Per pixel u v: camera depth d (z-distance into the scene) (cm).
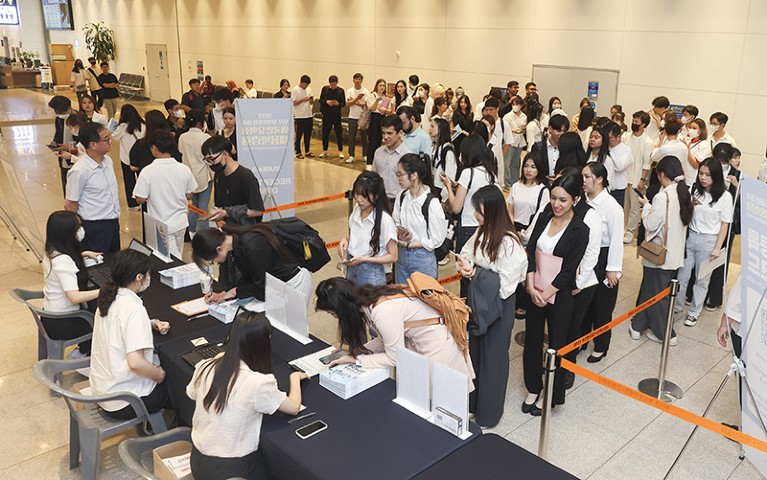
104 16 2558
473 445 263
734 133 881
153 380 335
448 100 1145
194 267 455
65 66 2656
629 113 997
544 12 1090
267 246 378
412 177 438
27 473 356
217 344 348
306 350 346
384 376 312
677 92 934
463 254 386
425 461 250
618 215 429
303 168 1196
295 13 1648
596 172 426
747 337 307
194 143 696
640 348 509
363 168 1205
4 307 573
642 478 353
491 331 370
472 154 497
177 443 300
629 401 431
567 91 1080
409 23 1346
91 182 511
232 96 852
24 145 1384
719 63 881
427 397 282
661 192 480
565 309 389
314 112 1560
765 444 277
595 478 352
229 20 1900
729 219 503
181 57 2178
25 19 2633
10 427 398
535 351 402
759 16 832
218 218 473
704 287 533
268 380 266
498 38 1177
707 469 361
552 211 387
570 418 410
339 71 1556
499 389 382
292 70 1708
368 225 426
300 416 282
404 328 313
